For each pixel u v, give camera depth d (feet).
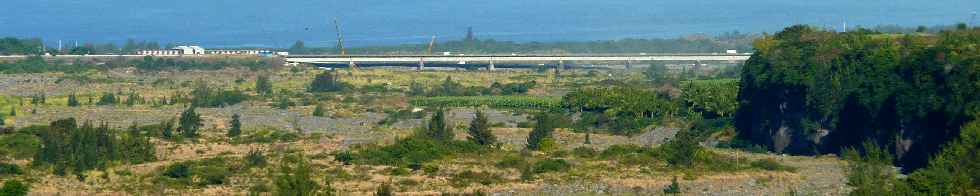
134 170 634.02
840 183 624.18
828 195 580.71
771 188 605.31
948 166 536.83
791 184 619.67
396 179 610.24
